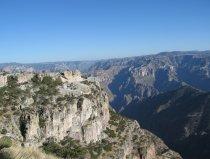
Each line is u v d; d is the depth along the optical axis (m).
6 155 22.33
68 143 133.00
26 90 138.75
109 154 147.12
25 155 23.41
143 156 175.38
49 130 129.12
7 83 138.12
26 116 123.25
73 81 163.88
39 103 135.38
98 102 162.12
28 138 119.88
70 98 145.75
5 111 123.56
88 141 144.88
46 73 156.12
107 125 169.38
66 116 137.88
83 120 146.75
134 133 185.25
